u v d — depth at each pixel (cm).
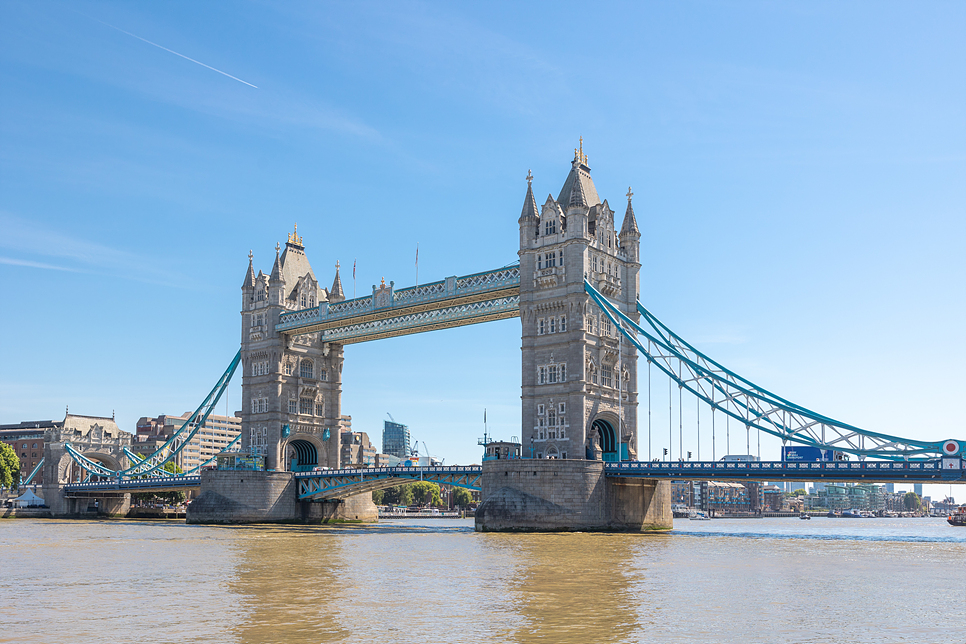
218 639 3269
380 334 14862
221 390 16288
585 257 11531
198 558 6788
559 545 8031
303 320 14900
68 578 5331
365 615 3791
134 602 4222
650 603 4138
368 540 9069
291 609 3969
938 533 13788
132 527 12900
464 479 11994
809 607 4053
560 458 11050
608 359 11725
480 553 7100
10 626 3569
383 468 13150
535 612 3869
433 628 3478
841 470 9431
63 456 19562
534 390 11581
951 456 8975
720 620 3678
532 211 12031
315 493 14288
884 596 4456
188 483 16075
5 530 11862
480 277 12606
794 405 10212
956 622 3688
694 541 8838
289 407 15300
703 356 11038
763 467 9812
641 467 10488
